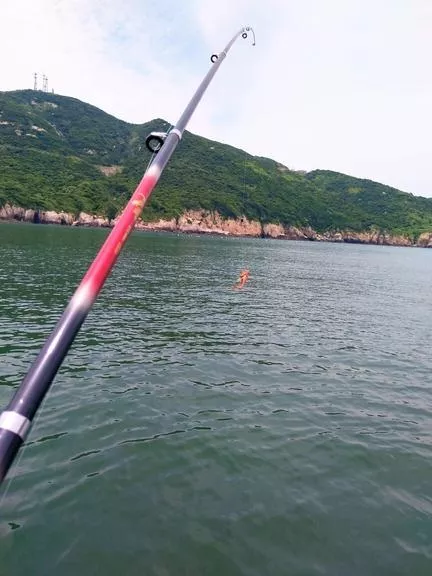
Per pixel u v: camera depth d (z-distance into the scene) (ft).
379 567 16.90
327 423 29.89
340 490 21.99
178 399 32.22
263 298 83.71
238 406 31.78
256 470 23.32
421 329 64.49
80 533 17.71
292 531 18.69
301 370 41.19
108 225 398.83
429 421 31.40
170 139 10.61
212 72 16.37
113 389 33.12
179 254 178.91
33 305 61.62
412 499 21.62
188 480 21.93
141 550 17.03
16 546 16.80
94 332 49.75
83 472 21.93
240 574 16.19
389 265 220.43
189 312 64.95
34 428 26.20
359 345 52.26
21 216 355.56
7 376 34.14
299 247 354.13
